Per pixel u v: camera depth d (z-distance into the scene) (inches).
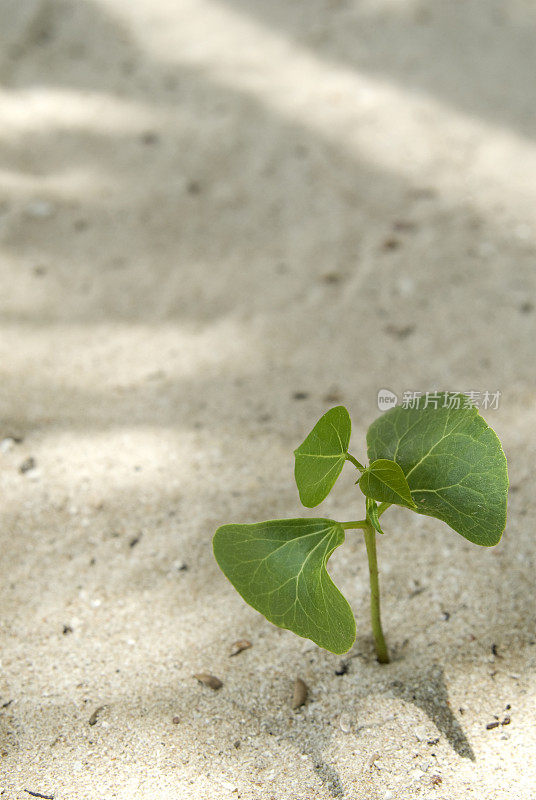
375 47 41.8
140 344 27.5
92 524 24.0
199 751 20.8
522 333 27.6
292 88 39.2
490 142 35.8
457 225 32.1
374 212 32.8
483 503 19.7
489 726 21.0
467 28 43.2
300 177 34.5
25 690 21.5
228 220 32.6
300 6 45.4
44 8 44.1
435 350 27.3
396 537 23.8
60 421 25.8
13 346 27.3
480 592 22.8
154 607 22.7
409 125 36.8
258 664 21.9
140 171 34.8
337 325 28.1
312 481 19.4
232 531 19.6
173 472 24.9
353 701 21.3
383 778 20.4
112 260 30.7
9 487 24.5
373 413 26.0
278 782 20.4
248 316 28.5
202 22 44.0
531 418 25.7
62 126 36.9
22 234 31.6
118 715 21.2
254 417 26.0
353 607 22.6
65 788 20.4
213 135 36.6
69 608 22.7
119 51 41.8
